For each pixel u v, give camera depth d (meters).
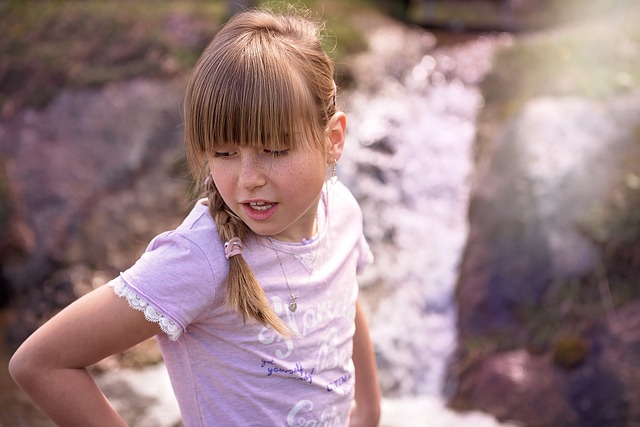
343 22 5.32
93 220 4.25
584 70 4.45
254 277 1.27
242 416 1.33
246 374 1.32
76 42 5.01
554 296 3.55
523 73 4.69
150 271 1.24
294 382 1.36
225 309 1.28
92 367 3.59
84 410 1.26
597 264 3.56
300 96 1.25
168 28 4.96
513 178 3.98
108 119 4.56
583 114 4.11
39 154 4.50
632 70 4.34
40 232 4.25
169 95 4.61
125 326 1.25
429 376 3.64
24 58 4.94
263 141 1.23
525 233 3.76
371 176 4.41
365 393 1.68
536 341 3.46
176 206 4.29
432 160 4.45
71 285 4.03
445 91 4.82
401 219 4.26
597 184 3.78
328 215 1.49
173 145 4.46
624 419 3.06
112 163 4.42
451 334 3.75
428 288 3.95
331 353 1.43
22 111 4.71
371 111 4.69
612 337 3.31
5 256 4.21
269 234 1.31
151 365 3.66
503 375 3.39
